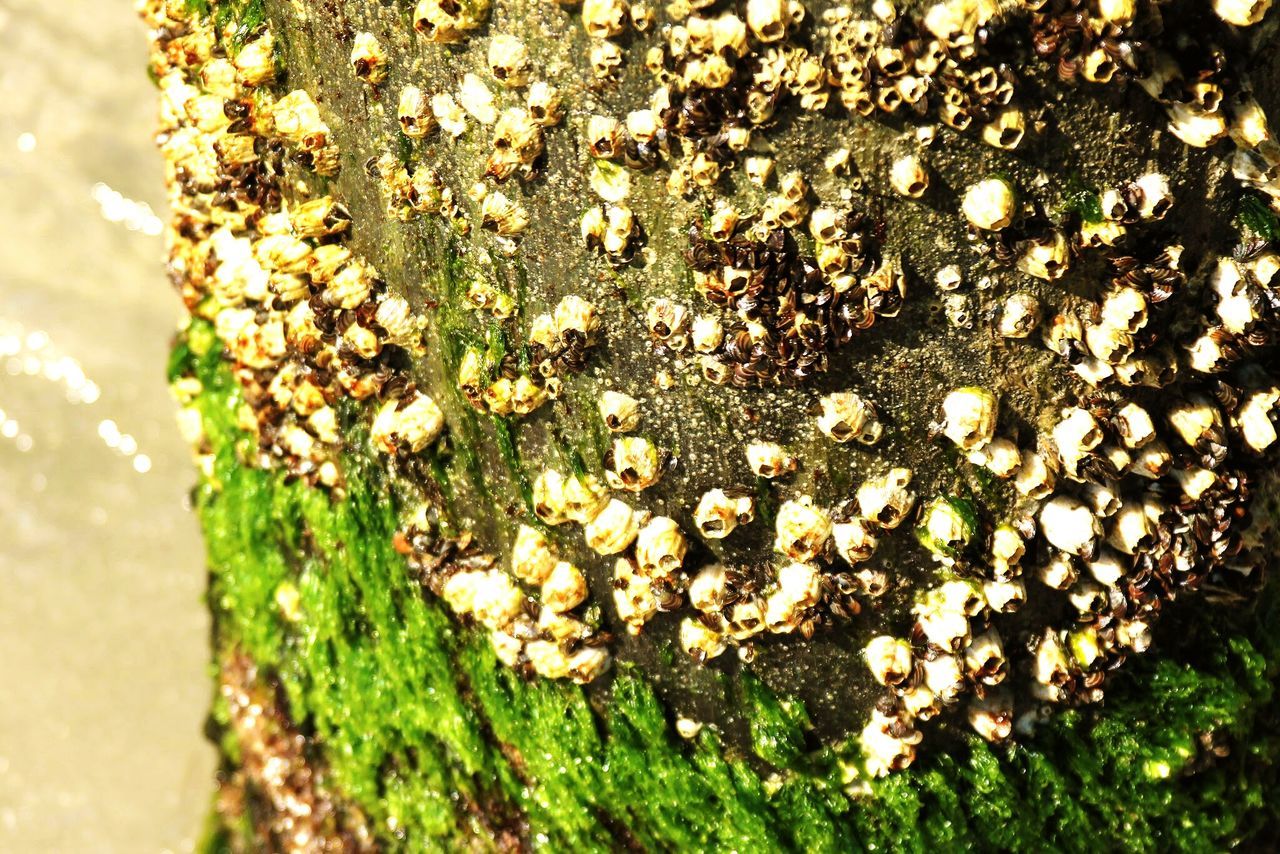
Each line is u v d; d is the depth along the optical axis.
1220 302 0.67
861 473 0.68
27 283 0.93
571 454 0.70
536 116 0.67
